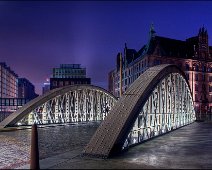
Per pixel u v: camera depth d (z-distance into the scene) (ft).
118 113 42.24
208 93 289.12
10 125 92.43
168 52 276.00
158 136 61.21
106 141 36.58
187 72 278.46
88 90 135.54
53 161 31.73
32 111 101.09
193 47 293.84
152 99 54.85
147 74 54.08
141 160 32.50
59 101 121.19
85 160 32.48
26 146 49.01
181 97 87.15
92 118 136.56
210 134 68.39
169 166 29.17
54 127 99.25
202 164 30.55
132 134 46.26
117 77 360.28
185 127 94.32
